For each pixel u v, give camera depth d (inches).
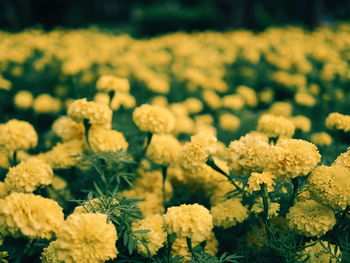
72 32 404.2
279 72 245.3
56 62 255.1
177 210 75.0
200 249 86.0
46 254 74.9
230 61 277.6
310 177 77.9
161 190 111.8
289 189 90.7
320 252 76.8
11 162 112.4
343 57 283.6
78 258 63.7
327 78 230.1
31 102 186.1
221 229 94.8
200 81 223.5
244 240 92.0
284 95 243.3
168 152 105.1
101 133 104.7
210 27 588.4
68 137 111.0
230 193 95.0
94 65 256.5
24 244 71.7
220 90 228.1
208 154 93.3
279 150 78.3
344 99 203.6
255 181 81.0
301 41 334.3
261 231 90.2
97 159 99.9
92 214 68.9
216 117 204.4
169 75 257.9
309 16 593.6
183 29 582.9
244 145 85.8
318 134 135.2
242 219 87.4
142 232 75.8
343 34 360.5
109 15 1022.4
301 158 76.2
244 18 548.7
